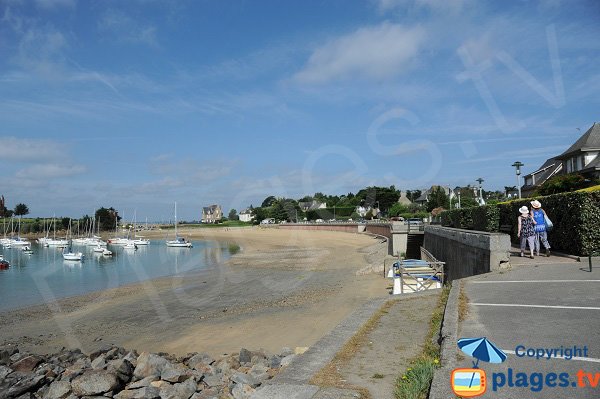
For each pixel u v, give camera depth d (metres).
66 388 9.08
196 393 8.46
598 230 12.93
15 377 10.07
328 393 5.09
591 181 28.95
